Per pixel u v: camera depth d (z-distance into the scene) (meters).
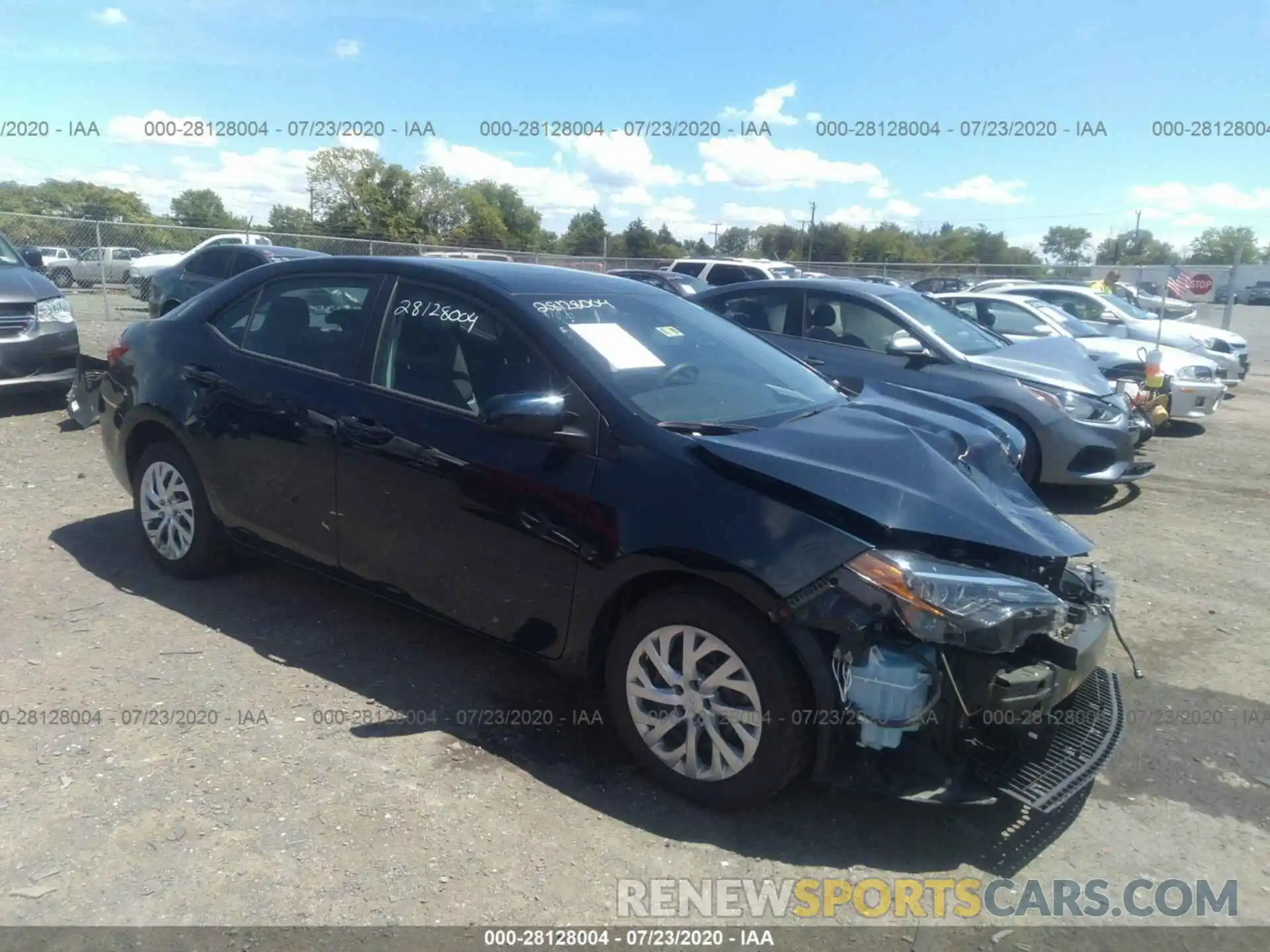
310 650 4.27
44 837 2.93
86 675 3.94
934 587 2.84
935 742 2.98
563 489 3.40
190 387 4.62
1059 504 7.63
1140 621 5.16
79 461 7.18
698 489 3.17
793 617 2.93
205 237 21.23
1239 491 8.28
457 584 3.75
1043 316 11.85
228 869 2.83
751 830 3.15
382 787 3.27
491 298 3.86
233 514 4.53
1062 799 2.96
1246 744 3.87
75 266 20.14
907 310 8.05
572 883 2.86
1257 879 3.03
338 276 4.35
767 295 8.62
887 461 3.24
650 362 3.79
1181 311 22.00
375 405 3.96
